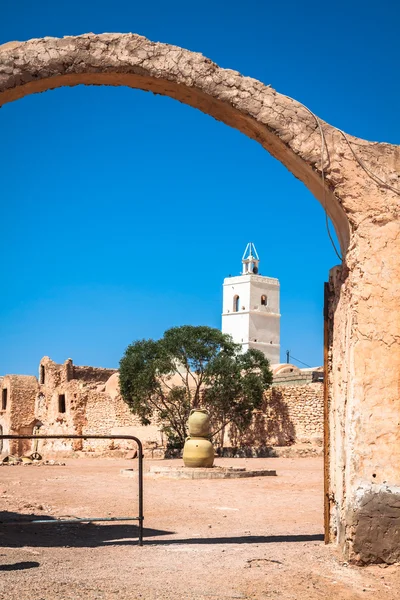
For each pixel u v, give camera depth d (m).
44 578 7.01
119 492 16.86
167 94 9.05
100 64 8.48
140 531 9.12
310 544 8.96
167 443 39.12
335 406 8.98
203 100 8.91
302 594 6.78
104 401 46.66
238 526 11.34
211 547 8.88
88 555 8.38
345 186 8.55
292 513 13.12
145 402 37.41
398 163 8.72
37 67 8.38
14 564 7.68
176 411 38.62
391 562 7.93
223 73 8.68
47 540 9.67
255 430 38.00
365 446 8.08
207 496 16.06
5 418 54.41
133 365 37.81
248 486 18.44
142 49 8.59
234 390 36.22
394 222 8.53
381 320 8.32
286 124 8.60
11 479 21.11
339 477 8.55
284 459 31.55
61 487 18.19
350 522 7.99
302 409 36.44
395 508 8.00
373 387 8.19
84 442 47.12
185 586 6.85
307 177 8.98
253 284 96.62
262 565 7.75
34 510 13.15
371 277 8.38
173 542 9.47
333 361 9.16
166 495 16.22
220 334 37.31
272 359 96.38
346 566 7.84
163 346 37.19
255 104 8.62
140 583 6.91
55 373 51.09
